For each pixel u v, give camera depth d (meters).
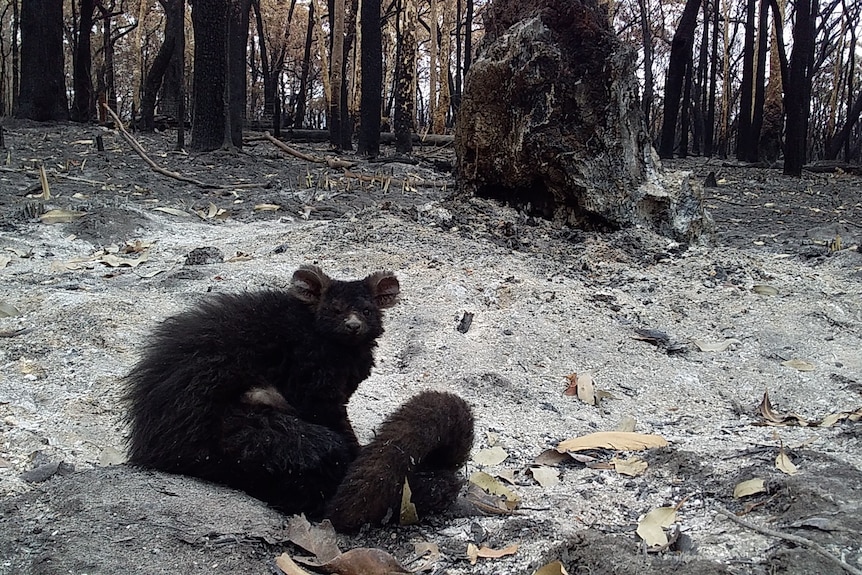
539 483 0.99
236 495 0.89
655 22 10.71
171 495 0.86
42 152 3.59
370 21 4.43
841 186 4.46
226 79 3.96
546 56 2.08
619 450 1.09
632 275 1.89
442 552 0.81
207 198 2.87
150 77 5.31
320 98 12.69
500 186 2.27
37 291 1.69
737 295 1.80
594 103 2.10
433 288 1.71
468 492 0.94
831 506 0.79
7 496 0.89
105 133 4.61
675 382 1.42
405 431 0.86
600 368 1.45
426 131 7.90
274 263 1.89
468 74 2.25
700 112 8.84
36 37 5.03
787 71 5.10
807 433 1.16
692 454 1.02
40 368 1.31
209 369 0.92
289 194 3.00
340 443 0.91
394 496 0.85
